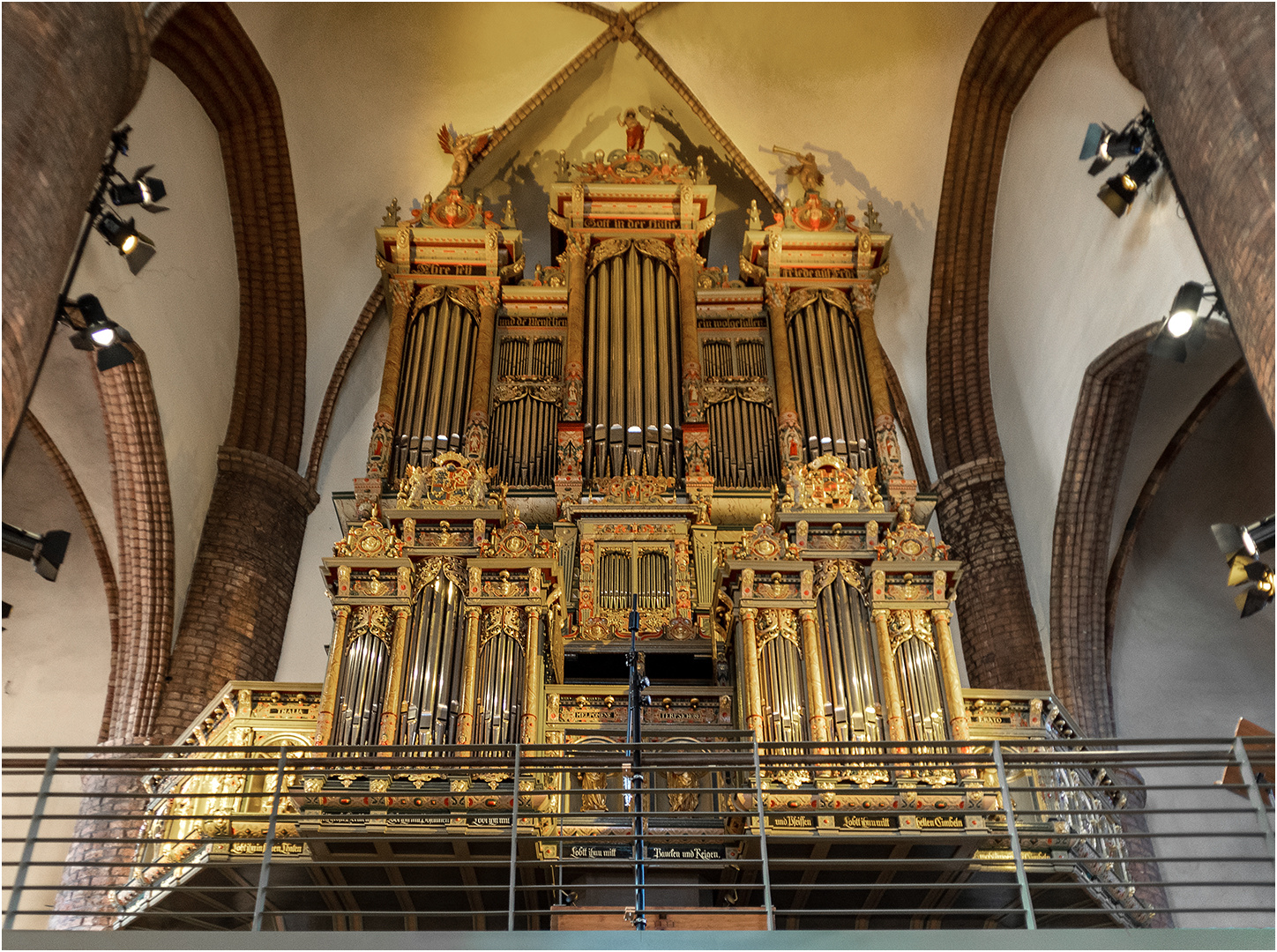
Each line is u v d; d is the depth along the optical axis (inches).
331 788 351.9
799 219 665.6
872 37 666.2
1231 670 603.8
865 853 374.9
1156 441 592.1
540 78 693.3
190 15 546.3
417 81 682.2
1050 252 597.6
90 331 398.3
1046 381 595.5
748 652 404.5
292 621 606.5
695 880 376.5
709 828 378.6
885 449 584.7
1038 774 408.2
